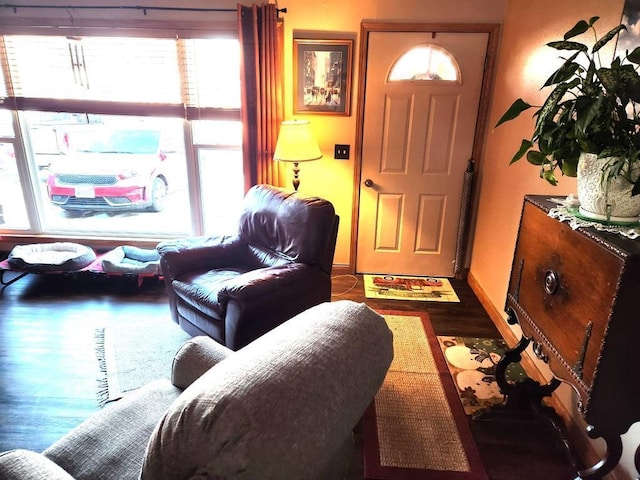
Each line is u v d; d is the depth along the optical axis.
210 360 1.46
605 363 1.23
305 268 2.44
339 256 3.74
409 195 3.52
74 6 3.20
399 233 3.64
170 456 0.72
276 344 0.88
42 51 3.37
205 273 2.67
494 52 3.10
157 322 2.91
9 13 3.24
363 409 0.98
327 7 3.10
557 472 1.80
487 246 3.20
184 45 3.29
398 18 3.11
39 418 2.04
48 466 1.05
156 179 4.33
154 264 3.37
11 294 3.29
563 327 1.44
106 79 3.42
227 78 3.37
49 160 3.93
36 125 3.74
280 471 0.71
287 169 3.48
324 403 0.81
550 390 2.07
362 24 3.11
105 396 2.19
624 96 1.26
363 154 3.43
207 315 2.39
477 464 1.83
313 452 0.78
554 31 2.24
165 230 3.98
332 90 3.28
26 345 2.62
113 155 4.17
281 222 2.64
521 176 2.60
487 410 2.13
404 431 2.00
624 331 1.20
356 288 3.50
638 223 1.36
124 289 3.40
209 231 3.92
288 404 0.75
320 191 3.56
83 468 1.19
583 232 1.34
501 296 2.92
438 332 2.86
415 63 3.22
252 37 3.12
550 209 1.56
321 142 3.43
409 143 3.38
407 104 3.29
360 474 1.78
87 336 2.73
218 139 3.62
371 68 3.22
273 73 3.16
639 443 1.51
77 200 4.09
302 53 3.20
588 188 1.39
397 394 2.24
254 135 3.34
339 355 0.90
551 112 1.38
